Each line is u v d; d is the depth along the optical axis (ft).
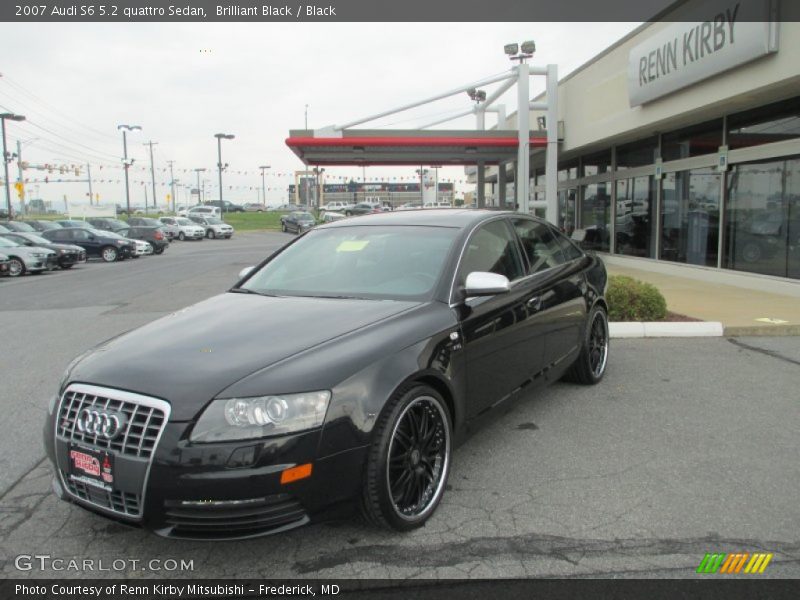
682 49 35.29
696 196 42.01
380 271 13.41
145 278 56.95
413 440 10.55
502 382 13.41
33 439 15.28
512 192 89.61
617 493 11.78
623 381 19.16
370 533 10.50
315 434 9.03
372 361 9.96
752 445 13.98
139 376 9.59
